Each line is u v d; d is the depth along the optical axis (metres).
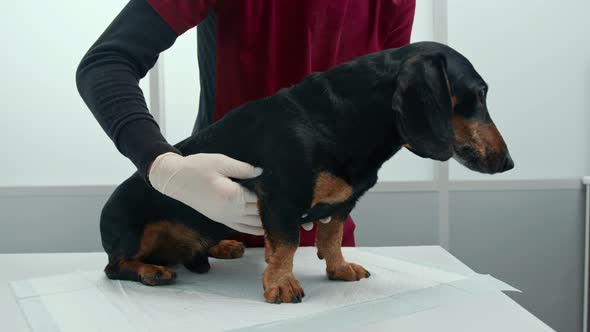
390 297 1.09
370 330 0.90
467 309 1.02
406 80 1.01
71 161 2.45
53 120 2.42
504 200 2.42
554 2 2.46
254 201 1.12
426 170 2.51
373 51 1.66
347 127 1.06
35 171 2.44
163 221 1.27
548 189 2.43
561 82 2.50
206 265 1.35
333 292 1.14
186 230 1.27
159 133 1.16
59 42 2.39
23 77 2.39
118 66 1.17
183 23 1.24
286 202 1.06
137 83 1.19
